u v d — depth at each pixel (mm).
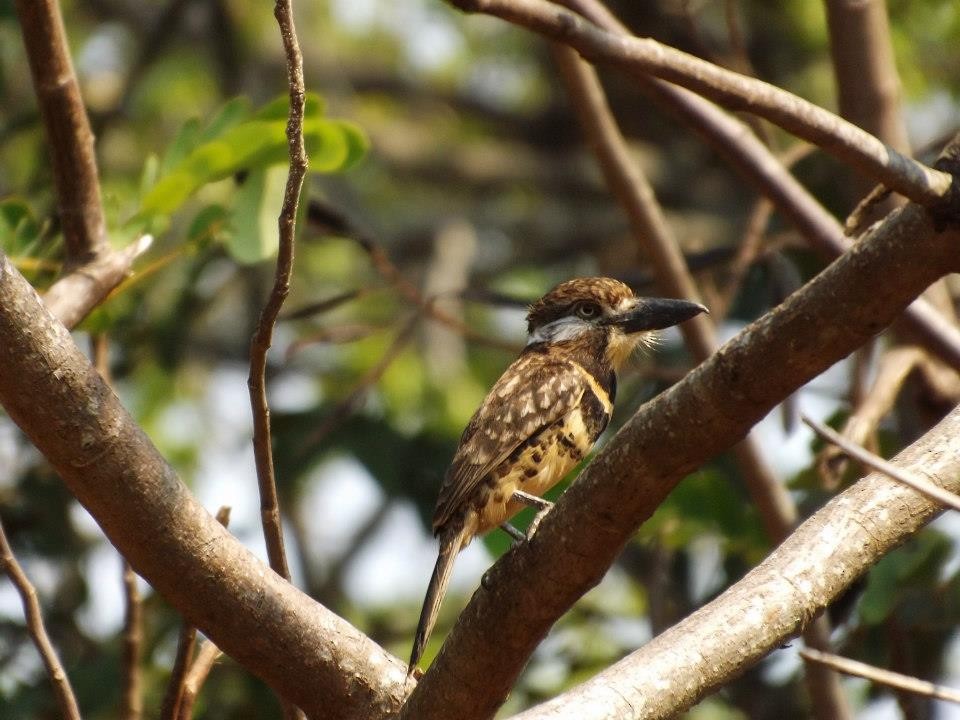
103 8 18172
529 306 10188
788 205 9750
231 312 16547
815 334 5047
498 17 5359
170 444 15469
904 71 15711
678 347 13141
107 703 10289
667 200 17750
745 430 5273
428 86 21391
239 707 10844
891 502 6238
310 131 8281
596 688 5914
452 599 14180
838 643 10930
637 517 5492
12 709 10227
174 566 5949
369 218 18000
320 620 6262
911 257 4938
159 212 8422
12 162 15680
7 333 5434
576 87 10250
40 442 5629
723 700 12000
